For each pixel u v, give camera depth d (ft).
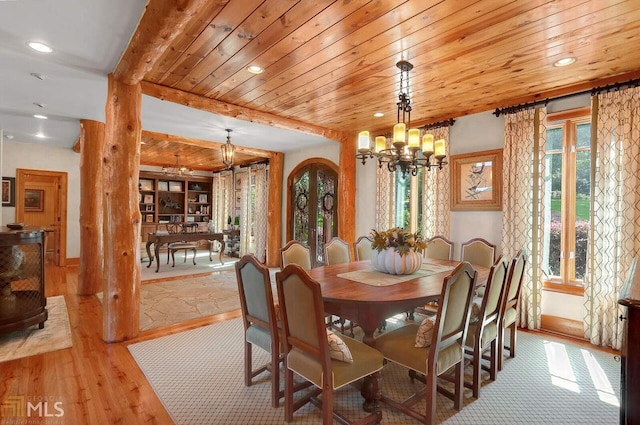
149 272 21.18
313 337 5.82
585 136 11.27
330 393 5.68
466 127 13.91
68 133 18.34
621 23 7.32
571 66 9.57
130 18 7.20
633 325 3.75
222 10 6.88
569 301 11.27
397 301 6.71
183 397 7.30
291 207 23.43
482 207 13.23
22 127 16.97
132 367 8.61
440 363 6.39
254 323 7.53
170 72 10.18
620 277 9.81
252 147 22.00
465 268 6.35
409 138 9.03
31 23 7.35
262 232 25.14
